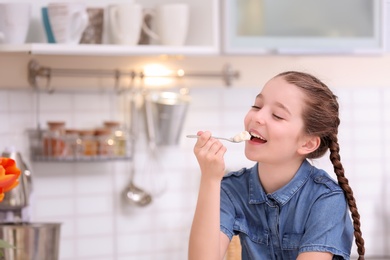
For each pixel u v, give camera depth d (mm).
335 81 3900
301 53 3350
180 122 3537
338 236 1977
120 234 3555
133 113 3521
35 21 3281
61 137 3275
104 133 3336
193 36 3312
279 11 3305
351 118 3941
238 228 2088
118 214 3551
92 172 3506
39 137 3350
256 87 3746
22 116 3322
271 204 2043
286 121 1983
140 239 3592
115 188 3545
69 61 3428
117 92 3520
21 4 3037
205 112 3670
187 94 3617
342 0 3396
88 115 3471
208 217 1937
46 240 2938
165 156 3619
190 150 3666
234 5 3232
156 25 3250
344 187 2047
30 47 2922
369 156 3977
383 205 4000
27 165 3305
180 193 3656
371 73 3967
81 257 3490
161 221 3627
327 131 2045
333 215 1983
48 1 3312
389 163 4008
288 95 1988
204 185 1951
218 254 1951
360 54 3469
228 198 2115
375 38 3455
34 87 3342
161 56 3576
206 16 3256
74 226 3475
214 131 3689
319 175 2055
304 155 2068
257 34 3277
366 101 3963
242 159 3727
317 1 3361
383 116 3994
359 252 2045
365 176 3975
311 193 2031
